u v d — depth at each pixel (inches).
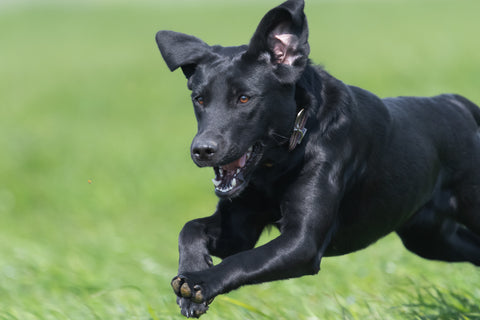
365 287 410.9
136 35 2449.6
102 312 349.7
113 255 527.2
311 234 293.7
